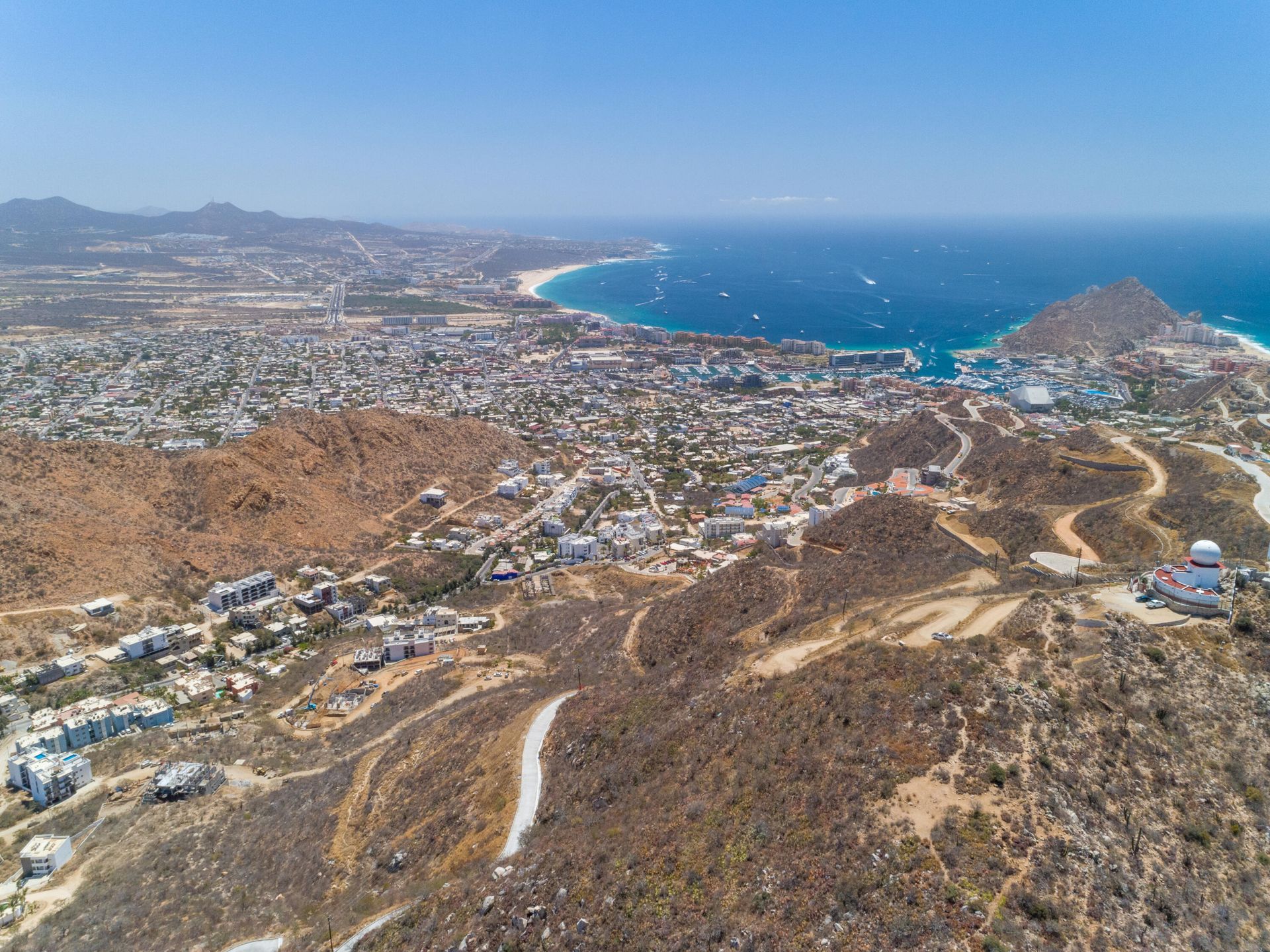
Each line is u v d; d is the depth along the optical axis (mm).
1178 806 57250
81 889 79688
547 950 54719
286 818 90125
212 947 69375
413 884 71938
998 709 63094
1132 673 70062
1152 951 45531
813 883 51406
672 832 61562
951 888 48125
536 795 79938
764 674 81812
